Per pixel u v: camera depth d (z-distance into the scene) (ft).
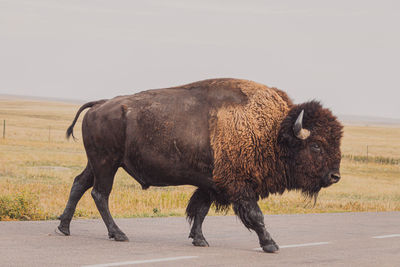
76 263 85.76
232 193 105.40
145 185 113.50
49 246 101.30
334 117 107.14
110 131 111.34
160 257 93.81
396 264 94.58
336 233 137.90
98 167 112.78
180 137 107.55
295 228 147.64
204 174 107.96
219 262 91.20
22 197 160.35
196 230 111.34
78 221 143.33
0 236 111.55
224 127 105.19
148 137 108.88
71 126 116.88
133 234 124.88
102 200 112.98
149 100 110.73
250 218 104.73
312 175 106.11
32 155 552.41
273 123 105.91
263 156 105.40
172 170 108.88
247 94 107.76
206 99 108.78
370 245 117.29
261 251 105.19
